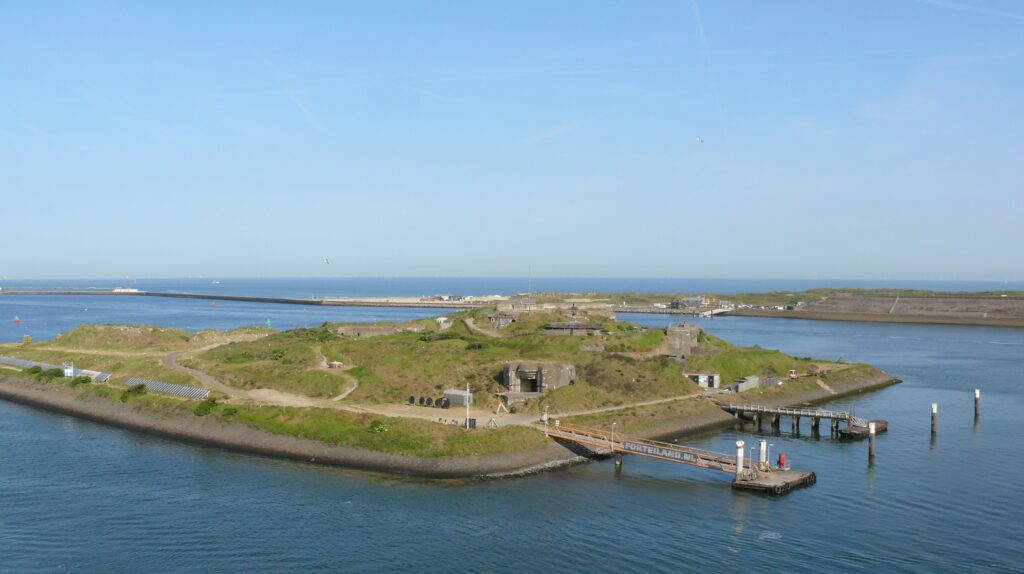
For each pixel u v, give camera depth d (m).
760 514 66.56
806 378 135.62
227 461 82.50
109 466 80.62
